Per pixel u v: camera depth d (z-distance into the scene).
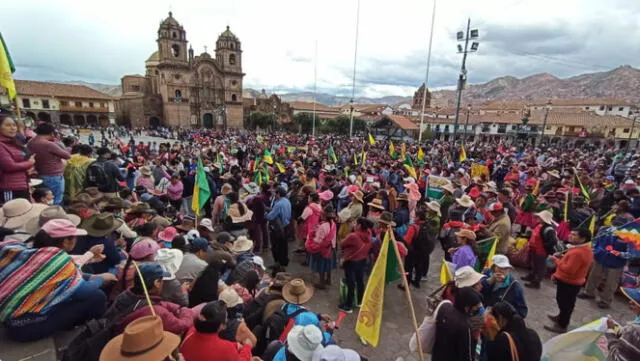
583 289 6.80
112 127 64.81
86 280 3.21
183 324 2.93
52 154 5.77
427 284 7.05
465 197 7.59
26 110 65.06
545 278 7.45
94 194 6.13
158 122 79.50
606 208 9.96
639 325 2.97
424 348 3.53
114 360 2.19
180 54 75.88
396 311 5.98
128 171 10.72
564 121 62.34
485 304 4.29
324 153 22.22
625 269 6.82
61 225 3.11
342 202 9.26
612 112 78.88
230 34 81.75
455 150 22.88
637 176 13.62
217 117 80.88
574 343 3.49
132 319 2.74
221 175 11.67
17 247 2.82
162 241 5.24
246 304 3.97
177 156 14.52
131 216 5.95
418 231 6.63
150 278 2.97
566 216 8.16
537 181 11.92
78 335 2.70
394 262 4.54
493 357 3.10
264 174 11.99
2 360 2.59
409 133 57.00
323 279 6.58
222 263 4.61
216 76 80.88
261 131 80.25
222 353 2.63
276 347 3.05
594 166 19.78
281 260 7.41
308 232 6.91
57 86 70.94
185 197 10.65
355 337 5.19
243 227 6.98
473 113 86.88
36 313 2.76
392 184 11.04
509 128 66.88
